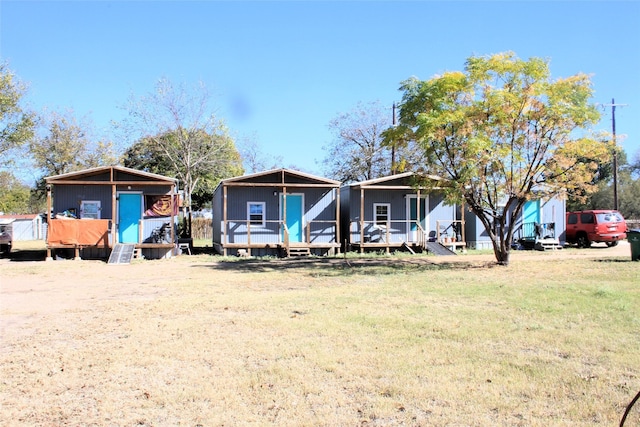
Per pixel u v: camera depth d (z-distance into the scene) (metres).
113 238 21.47
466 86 14.98
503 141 15.10
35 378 5.66
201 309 9.50
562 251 22.94
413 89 15.60
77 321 8.57
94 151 39.62
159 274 15.94
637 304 9.18
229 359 6.25
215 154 37.59
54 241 20.89
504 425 4.33
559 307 9.00
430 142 15.24
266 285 12.91
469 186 15.93
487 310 8.95
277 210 23.78
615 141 15.11
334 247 23.20
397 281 13.10
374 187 23.28
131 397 5.09
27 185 56.94
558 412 4.57
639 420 4.36
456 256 21.56
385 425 4.38
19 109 23.69
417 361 6.04
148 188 22.59
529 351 6.39
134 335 7.48
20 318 8.91
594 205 46.53
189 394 5.13
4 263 19.95
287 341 7.02
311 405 4.82
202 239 40.00
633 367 5.70
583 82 14.42
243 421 4.50
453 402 4.82
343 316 8.59
